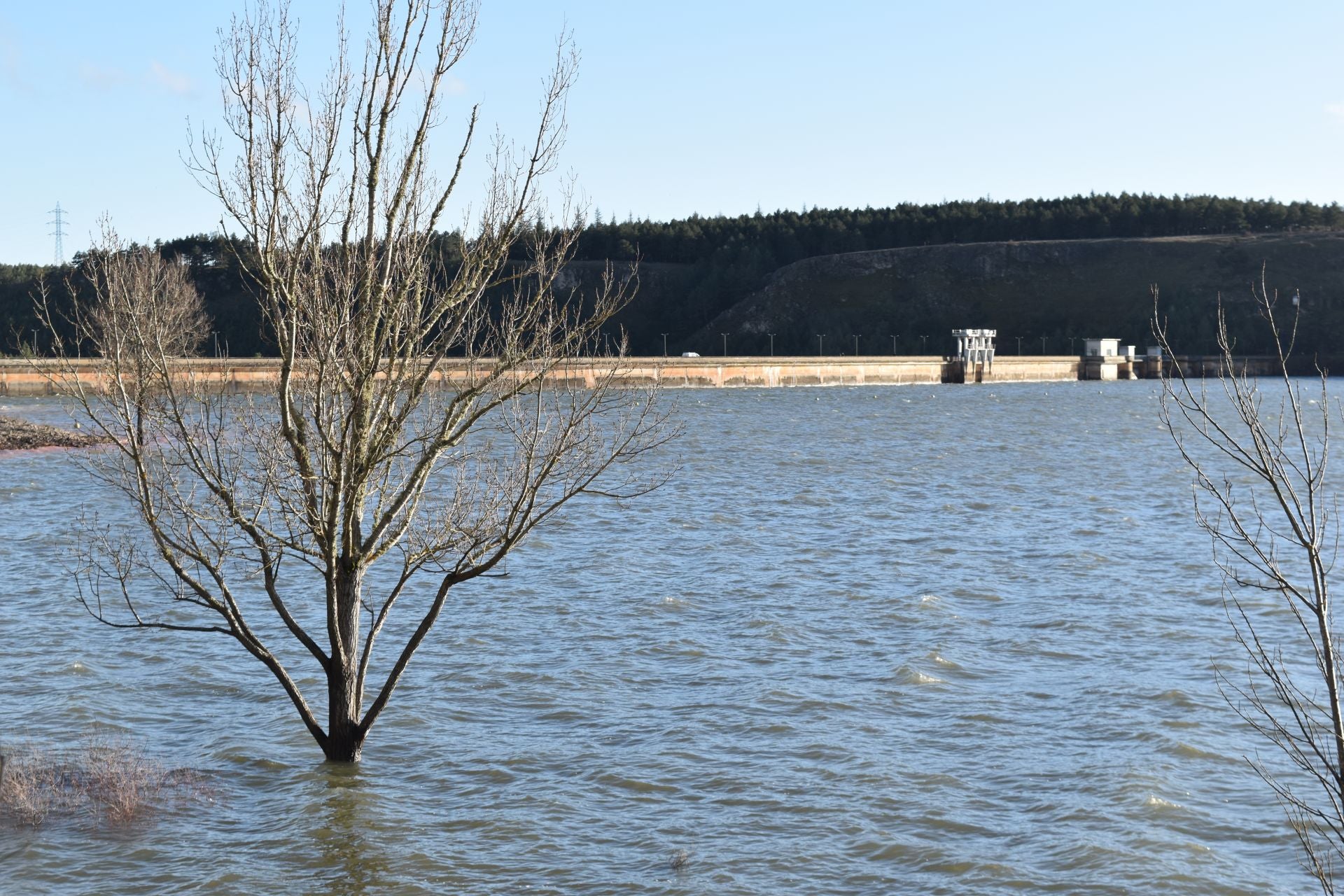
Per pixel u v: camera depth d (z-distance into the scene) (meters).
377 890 14.27
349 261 15.01
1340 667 20.25
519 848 15.52
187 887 14.20
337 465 15.35
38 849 14.98
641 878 14.71
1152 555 38.12
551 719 20.97
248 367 101.44
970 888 14.49
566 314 16.02
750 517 48.06
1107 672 23.95
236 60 14.38
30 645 25.39
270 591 16.45
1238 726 20.38
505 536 16.27
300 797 16.89
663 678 23.72
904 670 23.80
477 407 16.14
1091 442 91.69
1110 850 15.35
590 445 17.47
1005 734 20.09
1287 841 15.76
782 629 27.52
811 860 15.23
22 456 69.50
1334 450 77.00
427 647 25.92
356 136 14.77
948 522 46.78
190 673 23.23
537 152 15.63
